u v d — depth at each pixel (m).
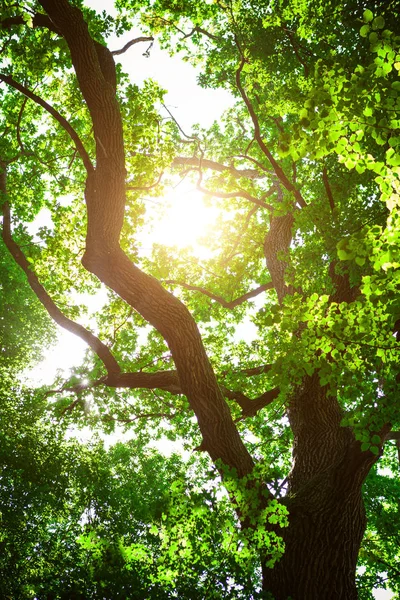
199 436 14.23
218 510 5.39
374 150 7.59
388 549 15.64
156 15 13.35
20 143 11.98
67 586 4.67
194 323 7.30
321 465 7.79
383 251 5.14
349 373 6.09
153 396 13.42
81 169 14.82
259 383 12.40
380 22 4.52
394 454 18.78
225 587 4.84
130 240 11.96
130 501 17.38
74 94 12.92
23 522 14.63
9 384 17.61
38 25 8.53
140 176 11.84
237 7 12.06
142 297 7.22
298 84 10.94
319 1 9.79
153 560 5.04
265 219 15.91
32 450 16.05
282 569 6.63
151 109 11.51
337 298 8.84
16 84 7.94
